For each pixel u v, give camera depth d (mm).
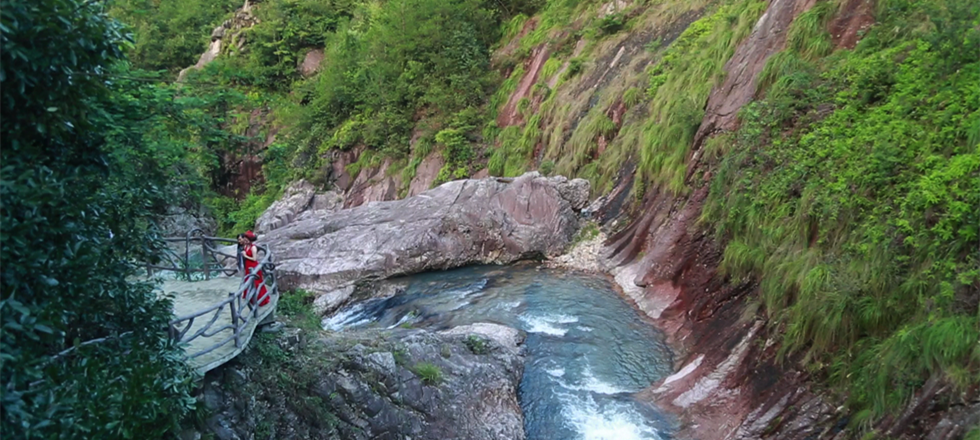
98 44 5070
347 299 17297
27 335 4348
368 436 8688
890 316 8305
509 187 19578
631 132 19625
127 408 5031
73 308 4984
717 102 16234
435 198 20094
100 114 6254
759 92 14930
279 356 8406
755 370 9922
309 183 29688
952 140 9102
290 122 31625
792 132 12969
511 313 14633
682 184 15977
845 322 8773
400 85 28516
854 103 11883
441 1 28594
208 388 7172
